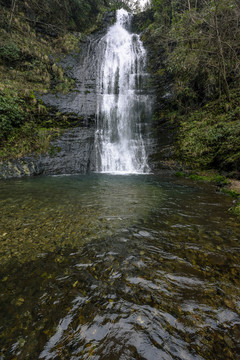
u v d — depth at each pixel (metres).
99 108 12.12
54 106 10.80
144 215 3.64
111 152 10.55
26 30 12.90
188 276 1.98
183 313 1.55
